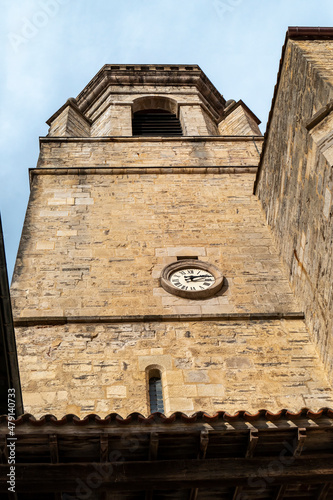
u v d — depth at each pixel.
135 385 11.76
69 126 23.44
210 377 12.01
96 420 8.54
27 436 8.30
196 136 21.09
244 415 8.84
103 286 14.41
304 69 13.27
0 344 8.87
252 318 13.43
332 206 11.55
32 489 8.33
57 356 12.27
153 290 14.37
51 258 15.16
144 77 26.55
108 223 16.53
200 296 14.22
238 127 23.95
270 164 16.06
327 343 12.01
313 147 12.41
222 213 17.12
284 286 14.60
